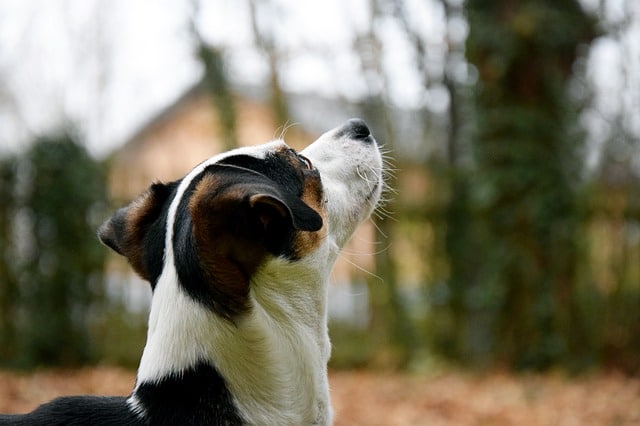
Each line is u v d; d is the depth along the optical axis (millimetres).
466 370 11258
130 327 11789
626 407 8531
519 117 10945
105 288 11422
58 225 10906
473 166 11281
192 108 22531
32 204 10859
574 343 11102
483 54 11141
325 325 3166
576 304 11117
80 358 11133
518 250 11031
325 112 15492
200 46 12977
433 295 12156
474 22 11094
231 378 2814
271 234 2857
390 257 12164
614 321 11242
